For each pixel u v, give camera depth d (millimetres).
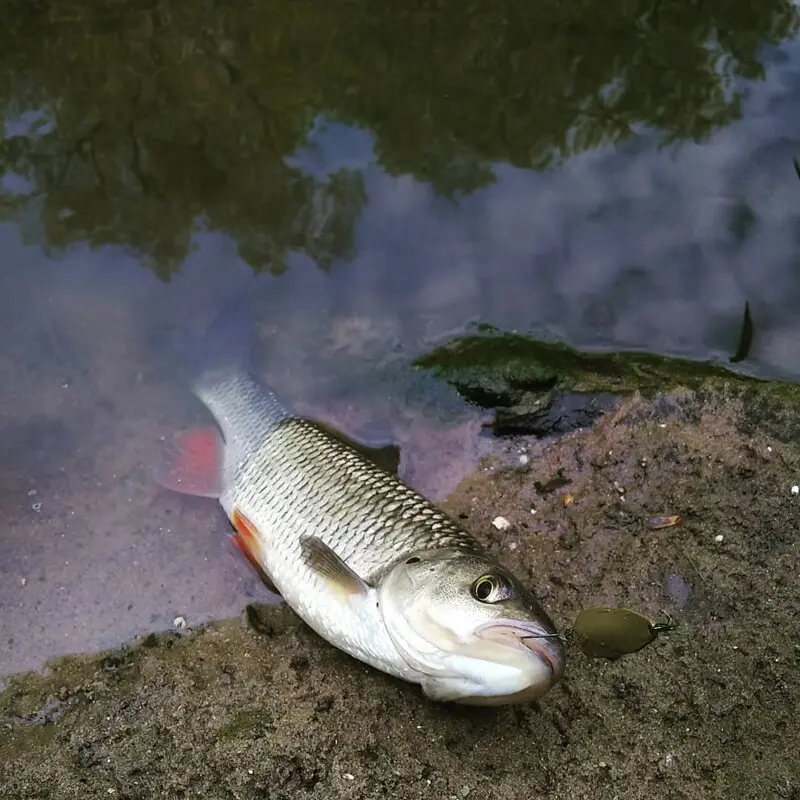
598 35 671
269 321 510
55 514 432
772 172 574
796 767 331
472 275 529
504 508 434
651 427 452
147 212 553
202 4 685
